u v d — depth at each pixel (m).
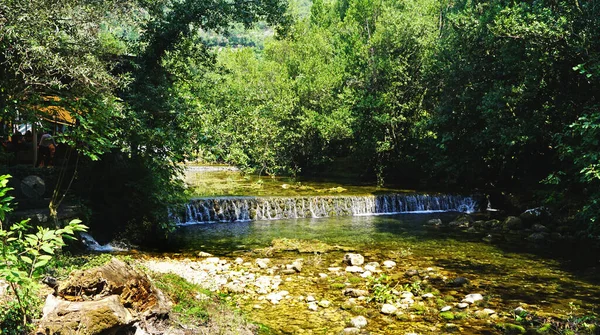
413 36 31.02
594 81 16.38
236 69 48.88
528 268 12.68
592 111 15.66
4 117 9.05
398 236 17.27
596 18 16.06
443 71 25.22
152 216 15.13
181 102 14.11
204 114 14.03
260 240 16.20
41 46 7.83
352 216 22.38
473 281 11.31
